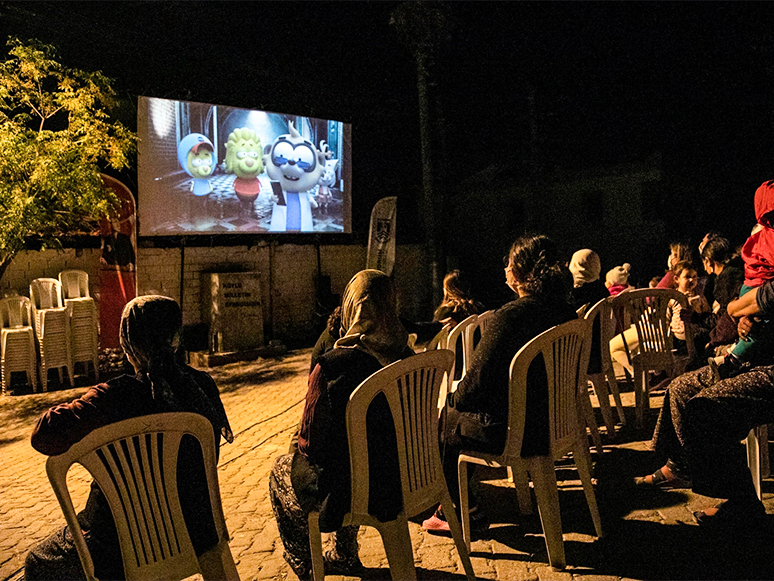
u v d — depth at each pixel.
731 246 4.35
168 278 10.58
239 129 10.88
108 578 2.07
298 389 8.10
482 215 21.52
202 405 2.28
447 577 2.83
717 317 4.11
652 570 2.76
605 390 4.48
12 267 8.85
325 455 2.43
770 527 2.91
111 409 2.10
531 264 3.03
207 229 10.57
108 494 2.00
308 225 12.01
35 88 8.38
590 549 2.99
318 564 2.50
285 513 2.75
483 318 4.33
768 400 2.82
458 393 2.92
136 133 9.88
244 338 10.62
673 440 3.45
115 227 9.62
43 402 7.89
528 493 3.40
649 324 4.60
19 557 3.58
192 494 2.16
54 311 8.52
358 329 2.51
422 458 2.56
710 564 2.77
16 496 4.74
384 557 3.09
